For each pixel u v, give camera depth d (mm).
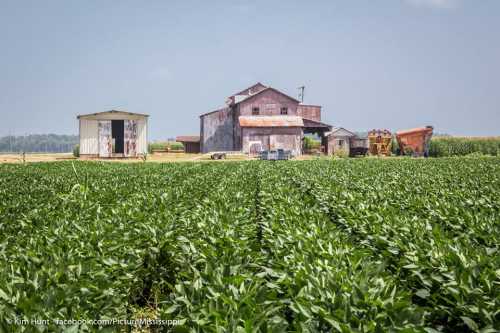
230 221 8312
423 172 24078
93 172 24484
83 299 4648
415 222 8258
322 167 29062
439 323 5461
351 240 8188
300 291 4547
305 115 71812
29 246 6273
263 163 36250
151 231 7336
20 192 13797
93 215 9047
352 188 15492
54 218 8734
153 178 19875
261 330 3930
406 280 6312
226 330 3838
